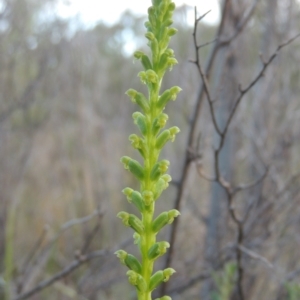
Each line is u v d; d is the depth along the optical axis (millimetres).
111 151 514
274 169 324
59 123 507
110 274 442
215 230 361
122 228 492
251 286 311
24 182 511
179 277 368
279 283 300
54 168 533
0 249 388
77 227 451
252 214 326
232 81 339
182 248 409
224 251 327
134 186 509
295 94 361
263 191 330
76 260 283
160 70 144
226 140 358
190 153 252
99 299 417
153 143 141
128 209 497
